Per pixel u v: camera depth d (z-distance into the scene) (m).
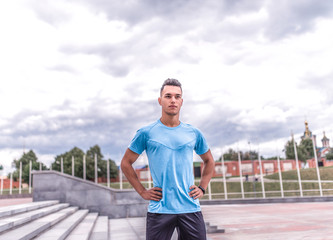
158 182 2.03
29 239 4.35
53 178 11.48
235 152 85.19
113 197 11.60
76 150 72.69
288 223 9.55
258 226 9.05
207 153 2.30
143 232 7.64
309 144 79.38
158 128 2.12
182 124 2.21
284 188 33.91
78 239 5.46
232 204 20.58
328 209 14.19
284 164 53.81
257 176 46.34
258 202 20.19
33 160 86.00
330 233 7.43
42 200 11.30
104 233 7.01
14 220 4.85
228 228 8.78
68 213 8.67
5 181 59.59
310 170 39.53
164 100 2.12
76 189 11.51
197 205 2.03
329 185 31.64
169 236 1.95
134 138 2.13
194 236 1.93
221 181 38.78
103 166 67.00
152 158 2.07
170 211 1.94
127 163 2.12
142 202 11.70
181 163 2.03
